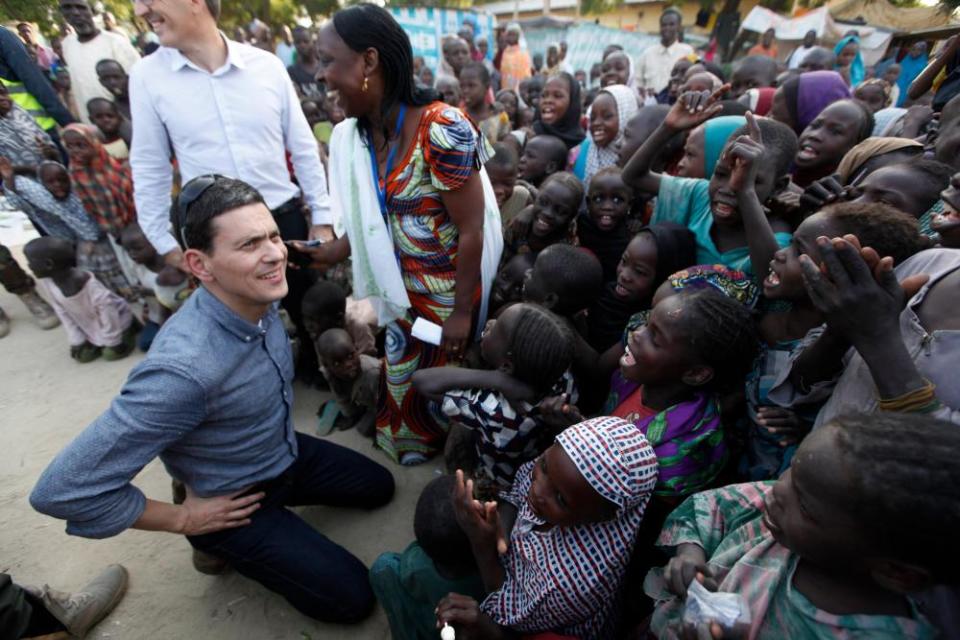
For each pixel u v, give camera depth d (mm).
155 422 1408
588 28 16234
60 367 3650
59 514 1369
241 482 1772
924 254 1189
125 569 2123
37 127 3996
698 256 2045
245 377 1613
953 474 688
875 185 1525
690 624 921
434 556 1572
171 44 2309
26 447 2887
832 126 2217
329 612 1847
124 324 3756
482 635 1415
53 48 8766
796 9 15391
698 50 17141
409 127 1827
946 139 1676
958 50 2670
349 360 2594
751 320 1425
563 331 1713
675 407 1517
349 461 2305
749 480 1668
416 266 2125
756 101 3459
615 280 2594
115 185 3811
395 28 1686
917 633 814
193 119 2494
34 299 4070
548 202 2424
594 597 1335
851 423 795
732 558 1074
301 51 6840
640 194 2852
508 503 1770
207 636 1927
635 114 2871
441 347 2318
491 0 20703
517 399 1773
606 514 1219
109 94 5383
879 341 1012
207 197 1388
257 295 1487
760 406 1567
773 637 929
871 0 14336
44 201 3676
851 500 740
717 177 1816
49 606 1744
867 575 814
